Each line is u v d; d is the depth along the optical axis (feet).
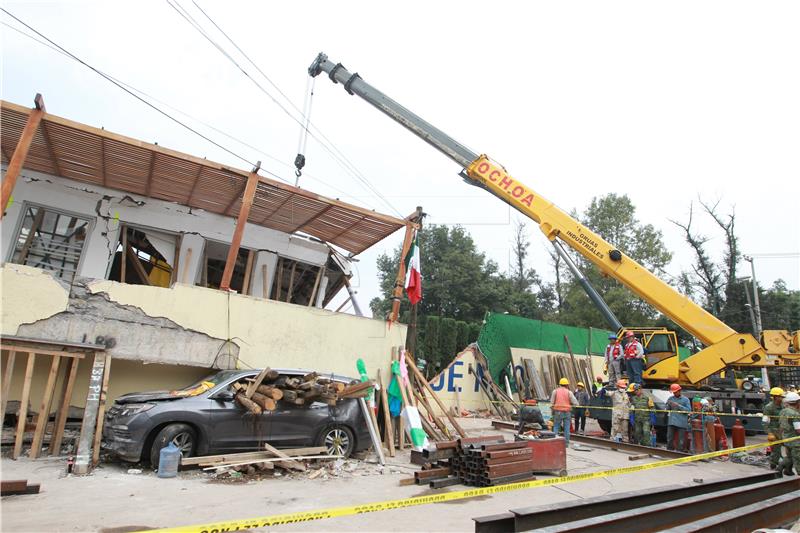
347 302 56.18
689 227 136.36
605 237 133.18
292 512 18.95
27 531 15.34
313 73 58.80
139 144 32.91
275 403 26.94
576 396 52.90
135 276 47.37
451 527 17.99
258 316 35.78
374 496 22.26
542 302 188.85
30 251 40.11
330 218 45.24
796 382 56.39
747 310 128.57
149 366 33.35
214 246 48.88
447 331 99.55
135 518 17.13
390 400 38.06
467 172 52.13
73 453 26.84
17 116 31.04
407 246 43.06
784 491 23.61
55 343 26.58
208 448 25.73
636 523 14.97
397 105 54.70
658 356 50.06
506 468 25.29
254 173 36.42
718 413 44.42
